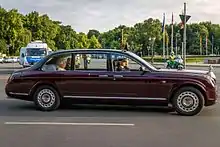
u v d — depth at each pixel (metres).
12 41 96.25
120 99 10.53
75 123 9.07
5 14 96.12
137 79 10.40
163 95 10.34
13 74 11.27
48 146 6.86
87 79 10.66
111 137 7.59
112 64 10.62
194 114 10.23
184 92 10.25
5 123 9.06
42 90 10.95
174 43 100.12
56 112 10.70
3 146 6.86
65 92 10.83
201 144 7.01
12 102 12.84
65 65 10.94
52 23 126.12
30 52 39.56
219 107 11.74
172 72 10.40
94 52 10.77
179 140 7.33
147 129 8.38
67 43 139.12
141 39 95.19
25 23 115.38
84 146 6.86
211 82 10.27
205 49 123.19
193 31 125.19
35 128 8.48
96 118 9.74
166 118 9.80
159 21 94.88
